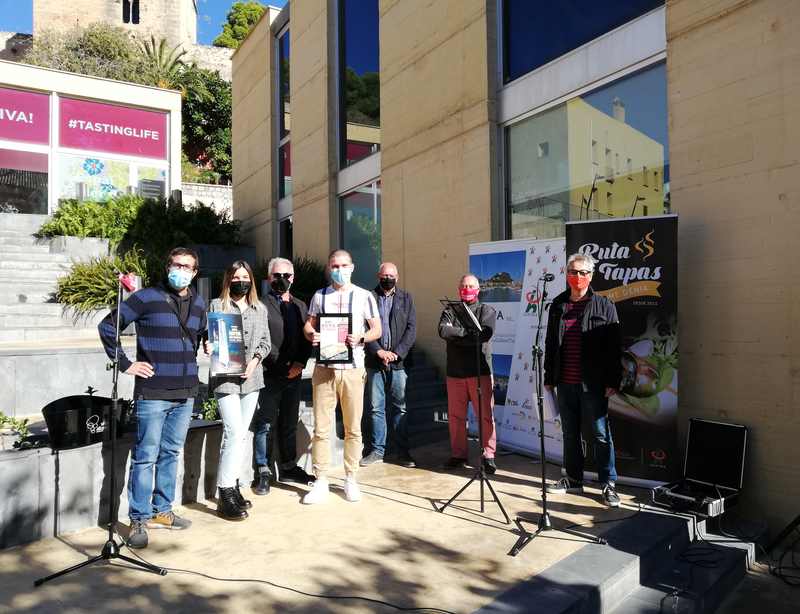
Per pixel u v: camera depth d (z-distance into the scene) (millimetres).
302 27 12078
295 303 4750
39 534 3467
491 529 3766
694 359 4738
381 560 3266
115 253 11133
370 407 5465
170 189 14406
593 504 4328
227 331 3828
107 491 3768
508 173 7352
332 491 4559
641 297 4770
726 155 4547
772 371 4242
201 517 3949
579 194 6348
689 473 4539
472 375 5160
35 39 27891
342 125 10945
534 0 6934
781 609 3402
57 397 5871
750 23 4398
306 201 11930
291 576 3047
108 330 3340
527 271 6059
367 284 10203
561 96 6469
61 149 13156
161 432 3561
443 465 5312
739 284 4449
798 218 4109
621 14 5844
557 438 5531
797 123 4125
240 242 14586
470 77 7504
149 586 2914
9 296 8742
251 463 4609
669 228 4691
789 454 4137
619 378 4297
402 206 8836
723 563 3686
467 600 2816
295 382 4777
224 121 29047
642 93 5633
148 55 27797
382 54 9312
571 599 2812
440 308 8023
